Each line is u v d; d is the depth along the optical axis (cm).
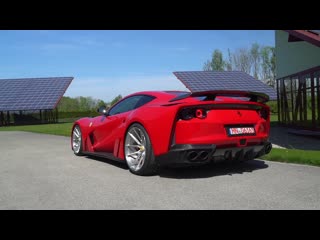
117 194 322
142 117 398
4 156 634
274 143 772
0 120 3189
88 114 4809
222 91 365
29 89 3562
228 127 373
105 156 508
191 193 318
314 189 326
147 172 401
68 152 667
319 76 1012
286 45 1292
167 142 366
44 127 2111
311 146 696
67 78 3734
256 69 4900
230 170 426
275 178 377
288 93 1294
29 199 314
